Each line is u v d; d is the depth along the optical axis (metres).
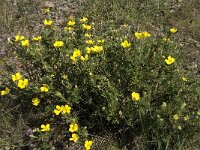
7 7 1.04
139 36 0.69
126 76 0.66
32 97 0.69
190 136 0.62
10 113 0.72
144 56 0.67
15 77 0.67
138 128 0.67
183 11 1.04
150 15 1.03
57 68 0.68
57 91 0.65
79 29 0.74
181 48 0.80
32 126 0.71
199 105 0.66
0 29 0.97
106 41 0.72
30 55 0.67
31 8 1.05
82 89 0.66
